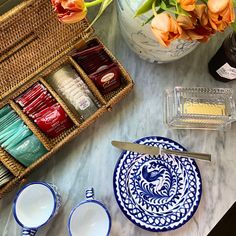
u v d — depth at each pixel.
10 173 0.75
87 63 0.80
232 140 0.84
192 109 0.81
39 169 0.80
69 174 0.80
